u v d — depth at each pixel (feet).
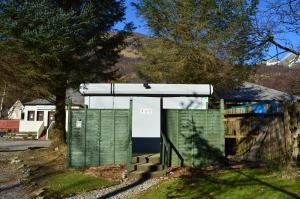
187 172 46.47
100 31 69.41
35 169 54.19
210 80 83.61
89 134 53.21
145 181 43.04
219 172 43.75
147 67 90.33
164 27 89.04
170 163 51.08
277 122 48.32
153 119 59.47
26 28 60.64
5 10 59.41
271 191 31.60
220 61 80.74
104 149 53.16
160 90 59.41
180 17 85.66
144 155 54.60
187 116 52.11
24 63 62.69
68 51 61.21
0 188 42.42
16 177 49.32
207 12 81.15
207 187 36.22
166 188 38.04
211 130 52.29
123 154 53.16
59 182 43.45
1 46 61.11
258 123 53.52
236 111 60.39
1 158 70.85
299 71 62.54
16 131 156.97
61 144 71.05
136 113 59.16
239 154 57.67
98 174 47.09
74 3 68.13
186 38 86.17
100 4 67.21
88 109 53.42
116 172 47.75
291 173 36.52
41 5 60.13
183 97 60.03
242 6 66.18
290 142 40.06
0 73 65.87
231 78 82.23
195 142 51.80
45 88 65.82
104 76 71.67
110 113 53.42
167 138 51.49
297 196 29.35
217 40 77.87
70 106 53.31
